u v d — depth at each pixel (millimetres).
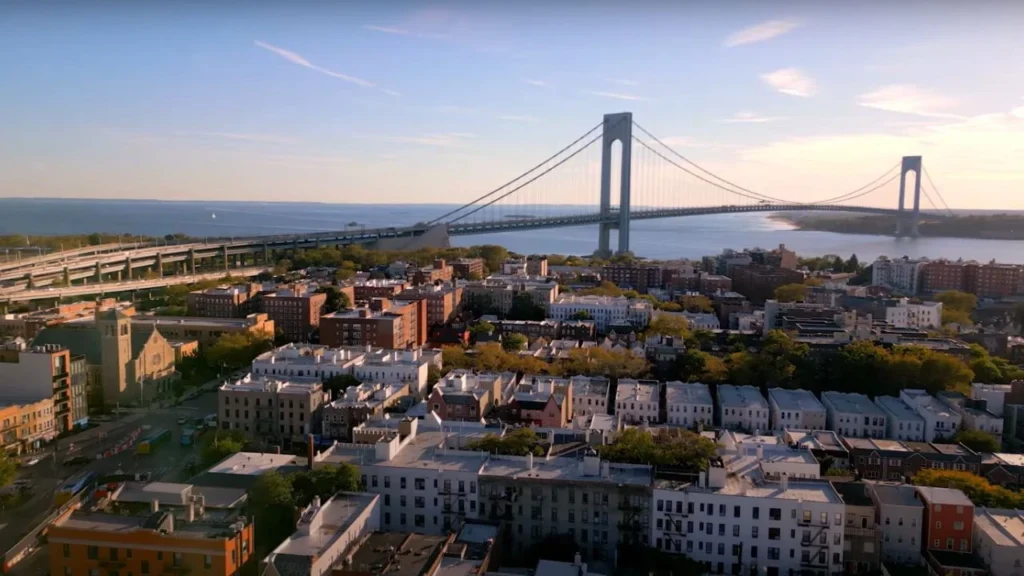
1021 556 137500
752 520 144750
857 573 144250
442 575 123250
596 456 154625
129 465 193750
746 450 178875
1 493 174125
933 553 146000
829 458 190875
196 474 183625
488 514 151875
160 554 121938
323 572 123312
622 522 148250
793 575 144125
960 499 149000
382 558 123938
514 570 138000
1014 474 187500
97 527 124375
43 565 139750
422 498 154500
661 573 139875
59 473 188875
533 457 161000
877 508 149750
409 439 173125
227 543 121000
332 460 161375
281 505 141125
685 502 146625
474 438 173250
